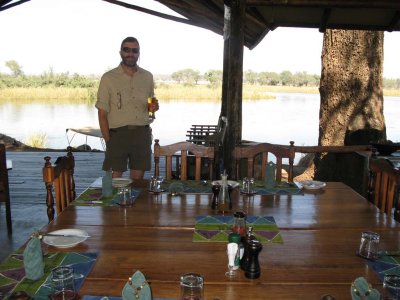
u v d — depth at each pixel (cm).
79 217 184
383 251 149
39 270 125
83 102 2145
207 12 478
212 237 161
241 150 273
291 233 166
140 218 183
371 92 512
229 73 353
